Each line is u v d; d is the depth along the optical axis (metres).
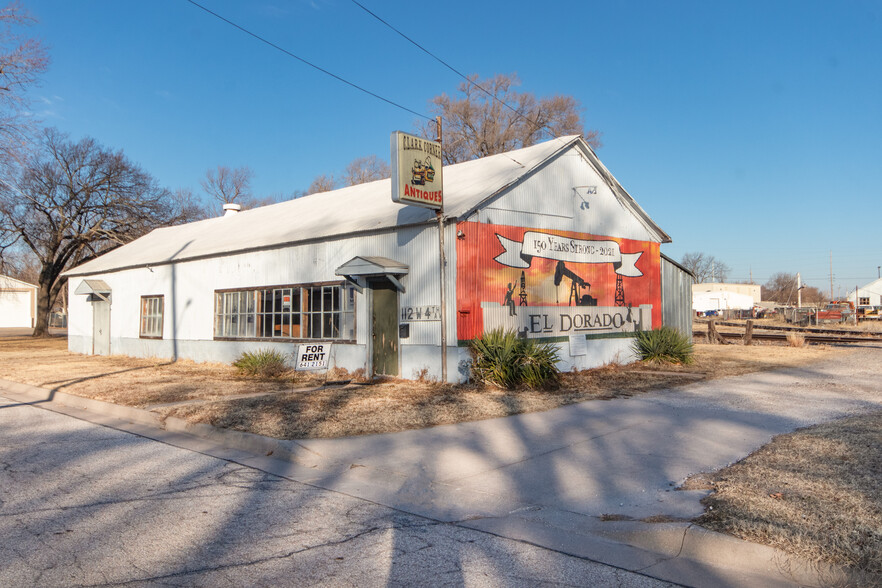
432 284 13.92
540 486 6.68
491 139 46.62
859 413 9.99
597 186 17.61
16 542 5.15
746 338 26.66
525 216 15.19
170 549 5.02
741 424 9.40
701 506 5.74
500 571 4.63
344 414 10.32
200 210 41.56
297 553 4.96
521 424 9.69
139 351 23.69
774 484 6.19
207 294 20.59
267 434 8.99
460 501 6.36
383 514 6.01
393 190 12.57
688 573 4.59
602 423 9.72
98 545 5.09
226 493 6.67
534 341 14.14
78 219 39.12
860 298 88.94
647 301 19.16
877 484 6.01
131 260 24.66
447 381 13.50
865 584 4.16
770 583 4.38
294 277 17.41
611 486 6.60
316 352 13.36
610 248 17.88
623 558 4.89
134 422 10.89
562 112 46.59
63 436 9.67
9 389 15.48
